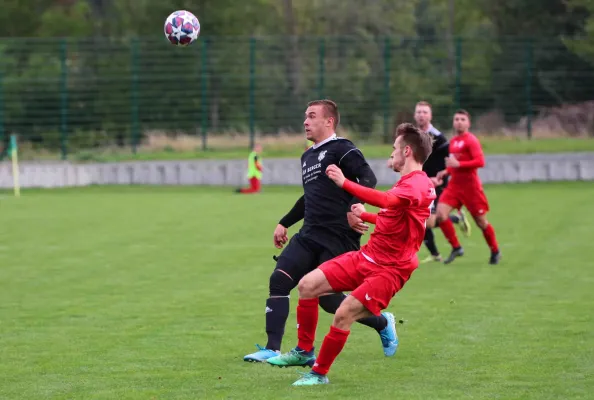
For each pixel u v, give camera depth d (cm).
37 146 8512
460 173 3134
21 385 1655
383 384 1628
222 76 8819
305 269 1827
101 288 2744
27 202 5716
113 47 9031
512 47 9138
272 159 7744
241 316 2309
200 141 8406
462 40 8281
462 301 2488
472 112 8925
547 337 2022
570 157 7644
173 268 3119
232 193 6372
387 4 13000
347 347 1958
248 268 3111
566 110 8862
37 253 3503
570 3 9525
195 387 1625
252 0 10975
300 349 1745
